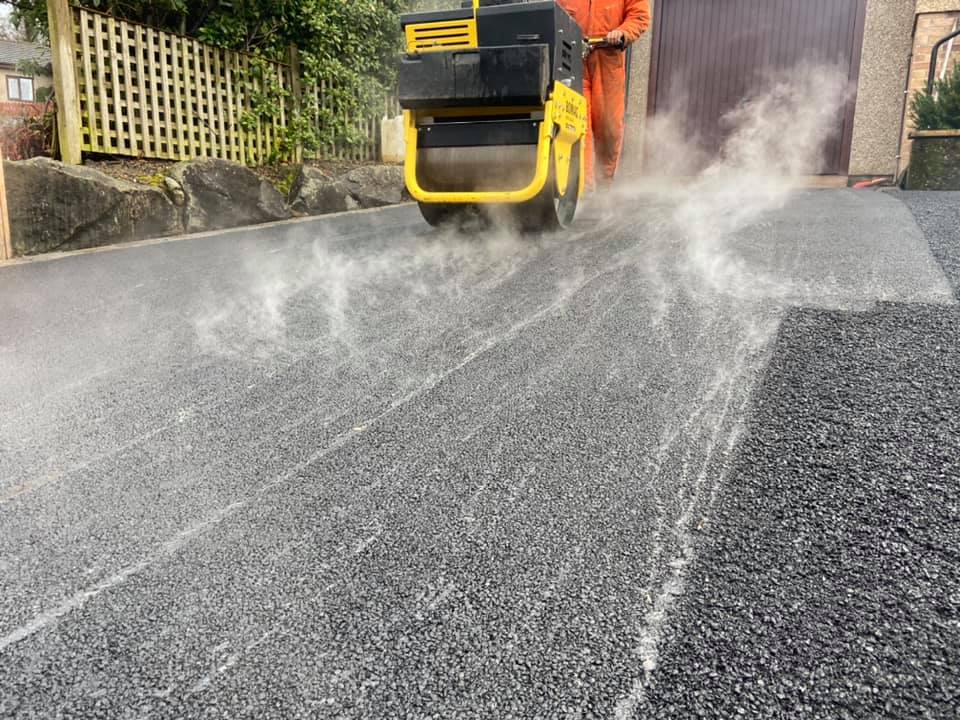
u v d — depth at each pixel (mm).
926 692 954
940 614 1094
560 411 1830
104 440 1753
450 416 1827
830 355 2113
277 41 7328
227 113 6891
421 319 2666
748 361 2102
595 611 1117
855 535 1291
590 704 945
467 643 1058
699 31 8984
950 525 1310
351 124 8430
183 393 2043
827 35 8523
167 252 4477
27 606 1162
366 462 1605
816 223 4238
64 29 5449
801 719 915
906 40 8219
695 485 1467
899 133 8312
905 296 2627
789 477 1484
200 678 1007
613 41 4891
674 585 1173
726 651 1030
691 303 2686
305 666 1022
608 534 1312
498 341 2379
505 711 937
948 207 4523
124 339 2576
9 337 2654
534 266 3434
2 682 1008
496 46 3807
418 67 3873
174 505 1450
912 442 1606
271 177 6988
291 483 1522
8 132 6445
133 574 1235
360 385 2061
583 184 4680
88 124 5734
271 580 1211
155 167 5980
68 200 4648
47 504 1463
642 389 1942
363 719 932
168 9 6555
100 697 980
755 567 1213
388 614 1123
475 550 1276
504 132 3971
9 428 1836
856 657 1015
